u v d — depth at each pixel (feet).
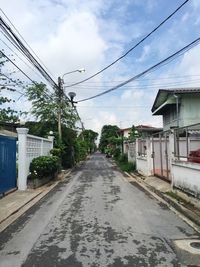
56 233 22.77
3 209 31.45
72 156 97.14
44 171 50.52
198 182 30.91
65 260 17.39
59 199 38.01
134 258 17.58
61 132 87.30
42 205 34.22
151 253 18.37
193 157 34.12
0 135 38.40
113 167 101.55
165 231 23.07
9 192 41.86
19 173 45.60
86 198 38.19
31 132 86.58
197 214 28.09
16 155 45.42
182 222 25.90
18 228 24.48
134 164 80.48
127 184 52.70
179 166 37.11
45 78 56.54
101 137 355.97
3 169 39.40
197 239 21.09
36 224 25.62
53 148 71.10
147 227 24.23
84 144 180.86
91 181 57.52
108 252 18.58
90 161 150.41
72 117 90.84
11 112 41.70
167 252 18.53
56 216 28.43
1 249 19.48
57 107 83.15
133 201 35.94
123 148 124.57
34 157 52.85
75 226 24.67
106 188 47.50
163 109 97.55
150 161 60.13
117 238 21.33
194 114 82.53
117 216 28.02
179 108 84.12
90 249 19.13
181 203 33.40
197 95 82.74
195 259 17.43
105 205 33.45
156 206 32.91
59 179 61.41
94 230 23.41
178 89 82.89
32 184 46.60
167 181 47.52
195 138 38.34
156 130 131.95
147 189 46.34
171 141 40.81
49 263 17.01
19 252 18.85
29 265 16.79
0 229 24.27
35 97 86.74
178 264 16.69
